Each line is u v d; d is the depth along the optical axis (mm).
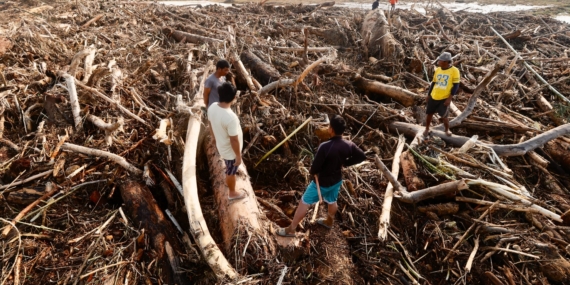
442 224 4594
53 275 3598
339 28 11312
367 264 4125
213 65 7426
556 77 8938
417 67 9008
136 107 6164
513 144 5812
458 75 5418
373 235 4457
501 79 8688
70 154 4770
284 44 10516
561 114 7324
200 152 5352
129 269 3725
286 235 3959
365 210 4758
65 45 8500
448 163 5250
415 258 4316
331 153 3578
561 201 5258
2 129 5238
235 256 3699
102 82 6602
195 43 10289
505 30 13180
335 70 8352
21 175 4508
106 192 4527
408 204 4828
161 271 3791
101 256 3760
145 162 5004
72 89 5590
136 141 5340
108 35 9938
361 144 6188
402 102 7512
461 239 4348
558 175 5809
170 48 9883
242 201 4152
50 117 5477
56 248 3836
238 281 3424
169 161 5004
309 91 7008
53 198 4246
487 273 4020
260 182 5301
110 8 13078
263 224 4031
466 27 13609
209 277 3672
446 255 4262
